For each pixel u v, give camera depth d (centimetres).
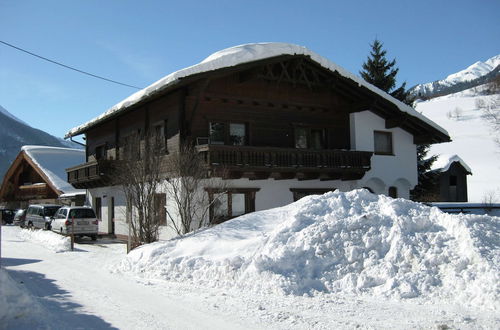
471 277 852
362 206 1171
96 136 2770
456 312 743
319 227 1048
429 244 974
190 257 1128
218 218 1791
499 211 2053
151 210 1606
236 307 791
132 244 1582
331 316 731
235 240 1185
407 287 864
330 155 2038
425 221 1041
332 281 930
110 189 2466
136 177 1614
